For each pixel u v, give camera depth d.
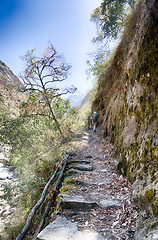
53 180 5.57
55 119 9.50
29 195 5.81
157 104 3.43
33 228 4.02
